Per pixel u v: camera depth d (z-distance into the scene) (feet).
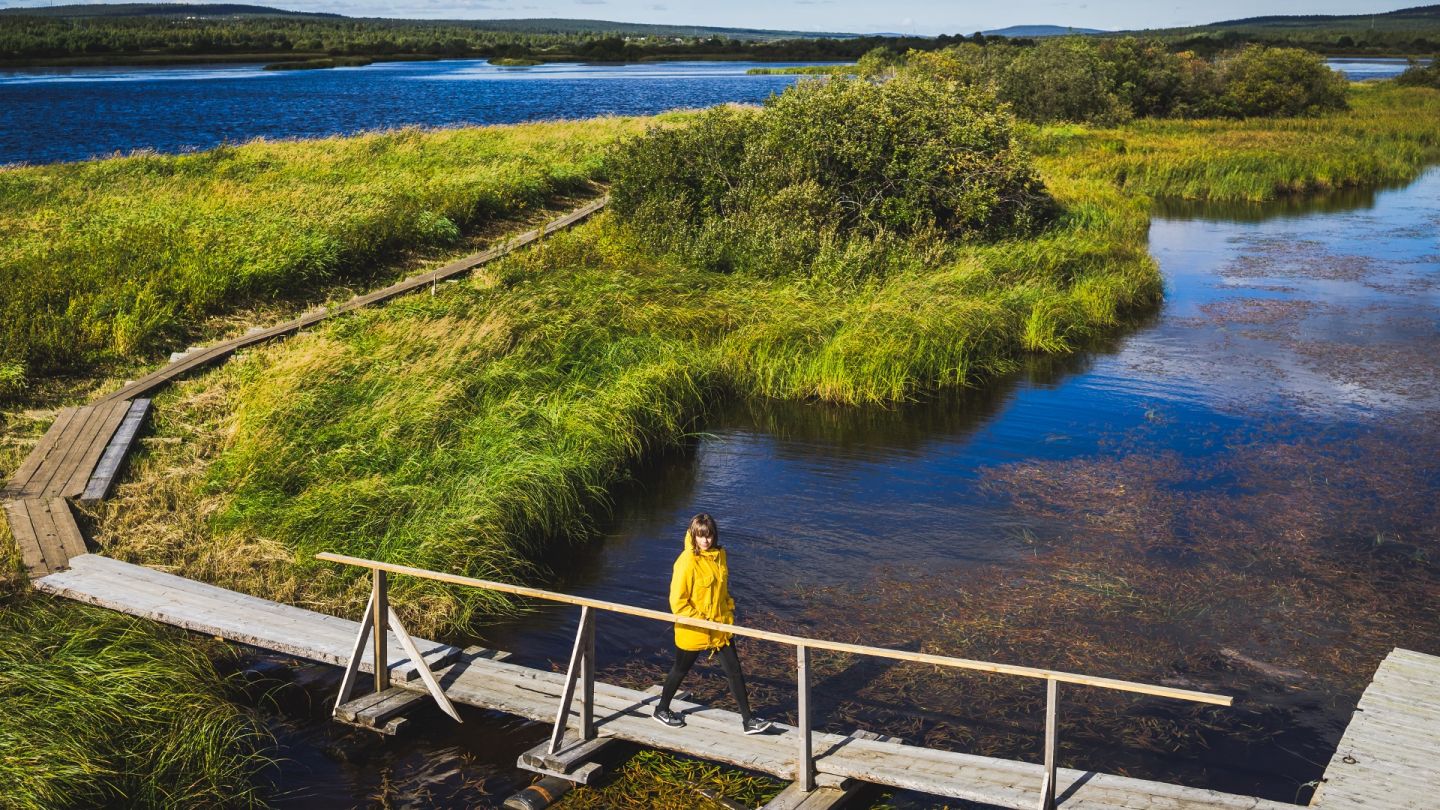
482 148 116.98
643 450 42.14
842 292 58.85
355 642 24.86
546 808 20.74
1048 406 48.01
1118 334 60.85
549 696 23.77
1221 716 24.08
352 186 88.58
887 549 33.35
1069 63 160.76
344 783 21.80
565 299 54.39
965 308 55.26
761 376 50.39
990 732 23.63
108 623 26.25
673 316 53.31
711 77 431.43
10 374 43.27
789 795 20.35
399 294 59.31
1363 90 223.92
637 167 76.07
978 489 38.22
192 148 153.07
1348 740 20.97
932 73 141.08
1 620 26.27
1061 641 27.53
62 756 19.99
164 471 36.88
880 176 71.56
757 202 68.64
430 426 38.65
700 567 21.39
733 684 21.97
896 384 49.11
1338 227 97.04
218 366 48.14
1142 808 18.85
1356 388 49.55
